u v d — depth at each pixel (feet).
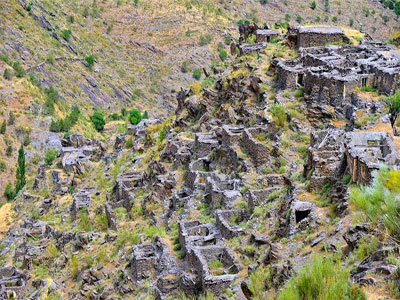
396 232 118.21
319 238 138.10
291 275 128.67
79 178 364.58
